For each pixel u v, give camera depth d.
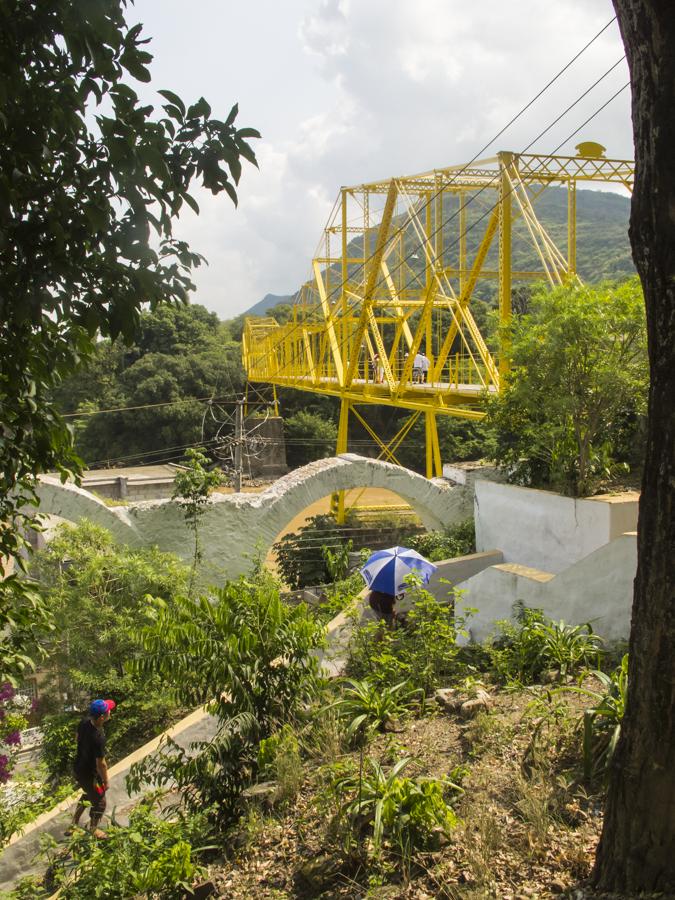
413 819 4.23
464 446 36.31
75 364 4.25
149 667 6.23
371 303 28.83
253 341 55.97
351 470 13.70
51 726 9.17
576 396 9.91
